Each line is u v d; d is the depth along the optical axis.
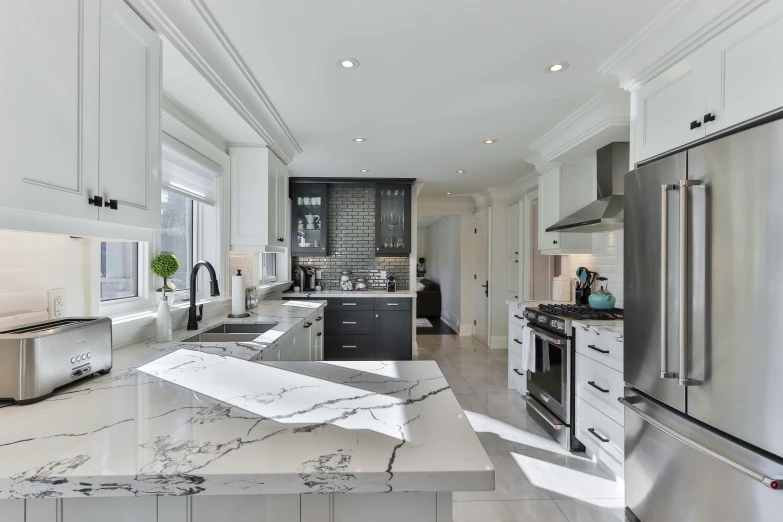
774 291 1.29
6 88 0.89
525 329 3.44
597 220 2.80
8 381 1.09
